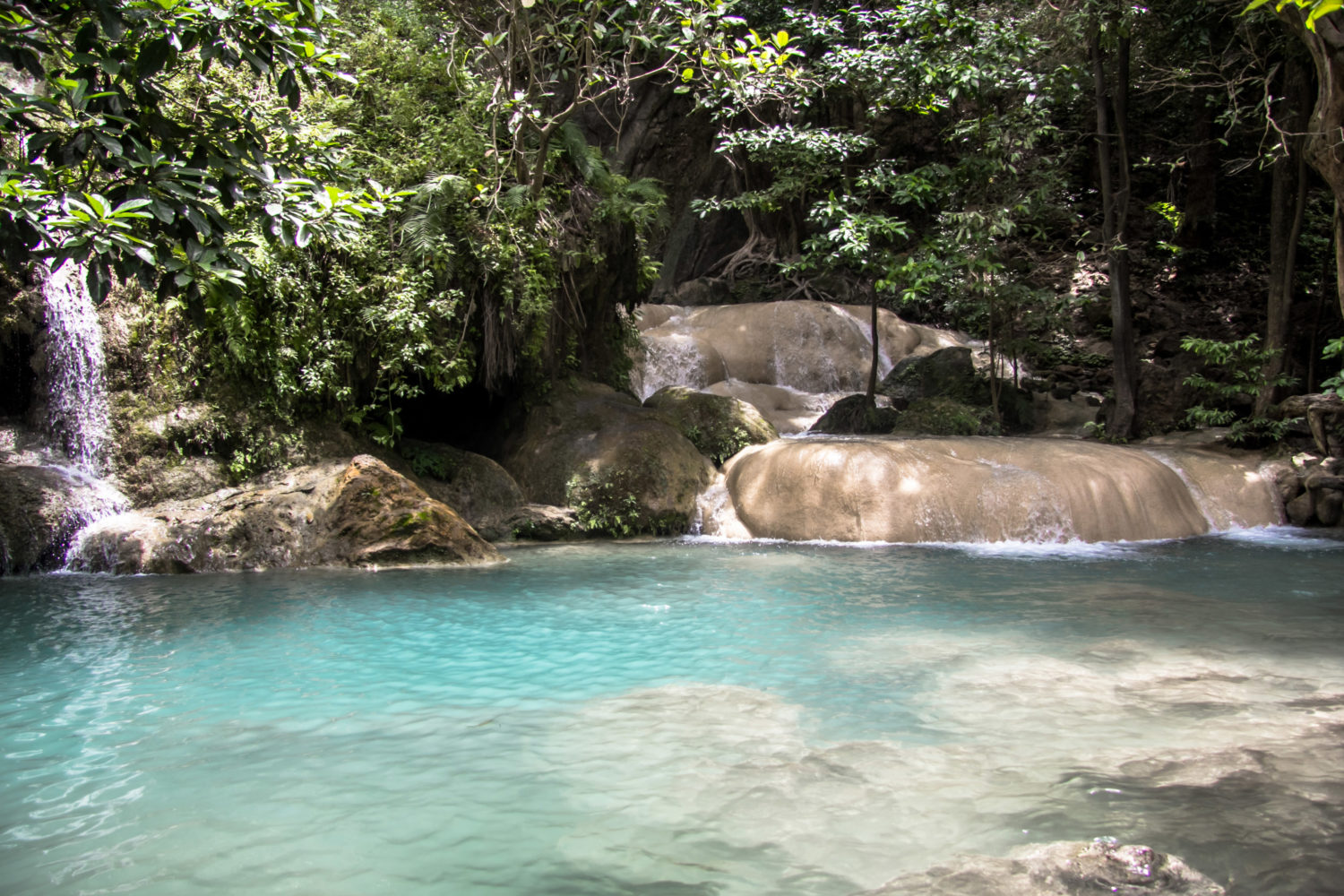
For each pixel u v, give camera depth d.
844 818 3.40
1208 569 8.98
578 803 3.59
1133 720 4.50
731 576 8.77
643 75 11.38
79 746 4.29
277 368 10.23
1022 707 4.73
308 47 5.43
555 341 13.02
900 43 15.03
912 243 21.09
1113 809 3.44
